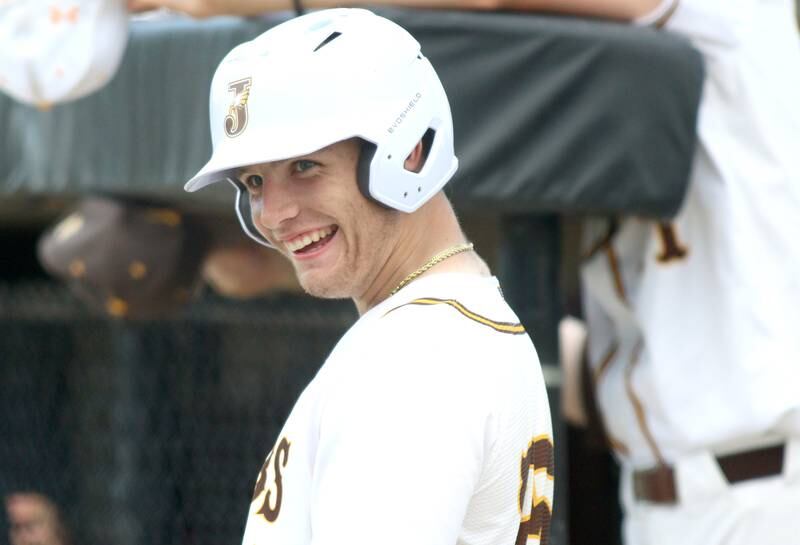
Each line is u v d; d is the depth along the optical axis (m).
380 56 6.30
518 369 6.20
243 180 6.52
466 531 6.12
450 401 5.80
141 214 13.55
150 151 12.16
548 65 11.19
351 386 5.90
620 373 12.96
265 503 6.20
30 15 11.76
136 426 19.42
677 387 12.23
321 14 6.50
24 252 23.81
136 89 12.22
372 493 5.63
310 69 6.21
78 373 21.91
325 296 6.57
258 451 19.58
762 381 11.78
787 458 11.95
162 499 19.44
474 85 10.98
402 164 6.27
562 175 11.30
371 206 6.31
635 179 11.53
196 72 11.71
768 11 12.51
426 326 6.00
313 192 6.25
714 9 11.93
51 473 21.81
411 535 5.59
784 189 11.97
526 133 11.16
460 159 10.91
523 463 6.23
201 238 14.26
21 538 18.64
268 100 6.20
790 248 11.89
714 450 12.17
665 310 12.32
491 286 6.52
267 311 19.05
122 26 11.88
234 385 19.81
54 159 13.02
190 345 19.77
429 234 6.52
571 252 16.30
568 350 14.34
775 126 12.09
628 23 11.77
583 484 14.75
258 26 11.26
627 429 12.82
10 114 13.44
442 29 10.84
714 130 12.14
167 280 13.84
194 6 11.52
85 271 13.62
